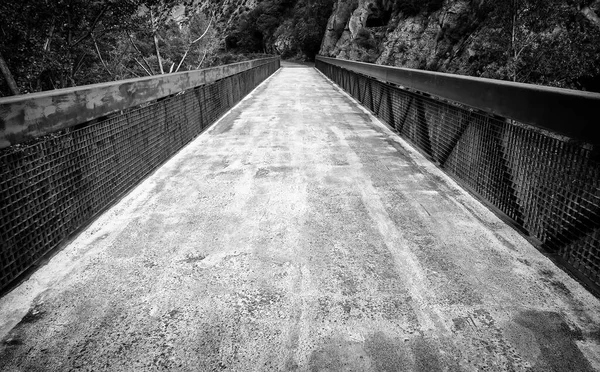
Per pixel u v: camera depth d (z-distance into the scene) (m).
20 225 2.31
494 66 20.25
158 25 18.25
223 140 5.98
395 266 2.40
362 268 2.38
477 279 2.25
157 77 4.52
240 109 9.41
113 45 19.80
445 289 2.15
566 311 1.96
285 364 1.62
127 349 1.72
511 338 1.77
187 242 2.73
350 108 9.64
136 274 2.33
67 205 2.80
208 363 1.63
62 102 2.68
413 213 3.21
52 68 12.68
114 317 1.94
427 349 1.70
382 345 1.73
